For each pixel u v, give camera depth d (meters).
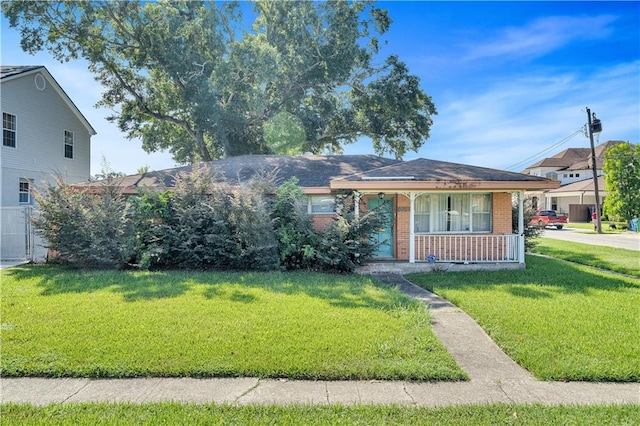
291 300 7.51
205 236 11.05
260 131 23.42
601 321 6.30
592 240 21.97
